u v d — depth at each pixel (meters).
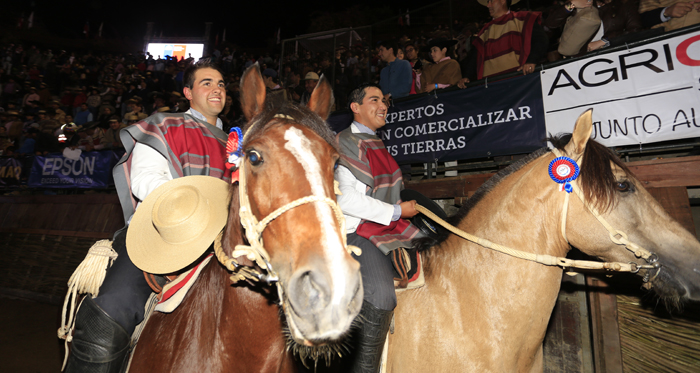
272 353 1.39
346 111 5.02
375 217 1.91
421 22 9.62
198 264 1.57
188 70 1.96
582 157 1.84
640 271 1.77
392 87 5.24
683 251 1.70
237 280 1.27
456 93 4.01
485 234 1.99
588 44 3.78
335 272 0.96
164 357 1.43
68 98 12.45
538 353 2.00
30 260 7.19
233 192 1.39
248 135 1.27
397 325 1.99
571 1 3.84
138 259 1.41
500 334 1.85
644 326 2.90
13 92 14.73
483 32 4.52
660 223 1.74
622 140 3.05
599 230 1.78
